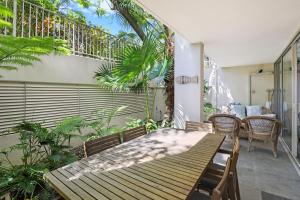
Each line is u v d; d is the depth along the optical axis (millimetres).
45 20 3814
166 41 4941
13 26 3109
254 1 2332
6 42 2074
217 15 2736
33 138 2762
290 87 4203
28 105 3299
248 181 2809
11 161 2994
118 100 5305
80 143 4164
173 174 1444
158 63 4340
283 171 3158
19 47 2193
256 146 4578
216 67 7824
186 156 1828
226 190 1598
